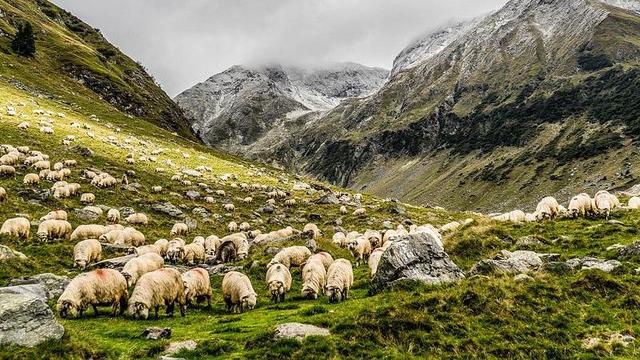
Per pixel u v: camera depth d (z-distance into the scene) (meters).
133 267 26.06
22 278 24.86
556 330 17.81
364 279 28.20
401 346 16.84
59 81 136.88
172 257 35.84
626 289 20.28
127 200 54.62
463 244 30.23
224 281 24.20
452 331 17.81
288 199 71.31
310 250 36.34
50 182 53.00
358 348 16.61
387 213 70.44
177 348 16.48
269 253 36.12
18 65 129.25
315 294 25.12
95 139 80.62
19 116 79.75
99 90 152.12
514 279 21.45
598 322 18.42
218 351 16.47
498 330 17.95
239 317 21.25
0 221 37.22
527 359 16.33
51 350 14.57
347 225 61.72
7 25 158.25
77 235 37.38
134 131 108.94
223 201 65.19
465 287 20.80
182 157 89.44
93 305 21.25
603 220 34.09
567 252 27.50
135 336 17.95
